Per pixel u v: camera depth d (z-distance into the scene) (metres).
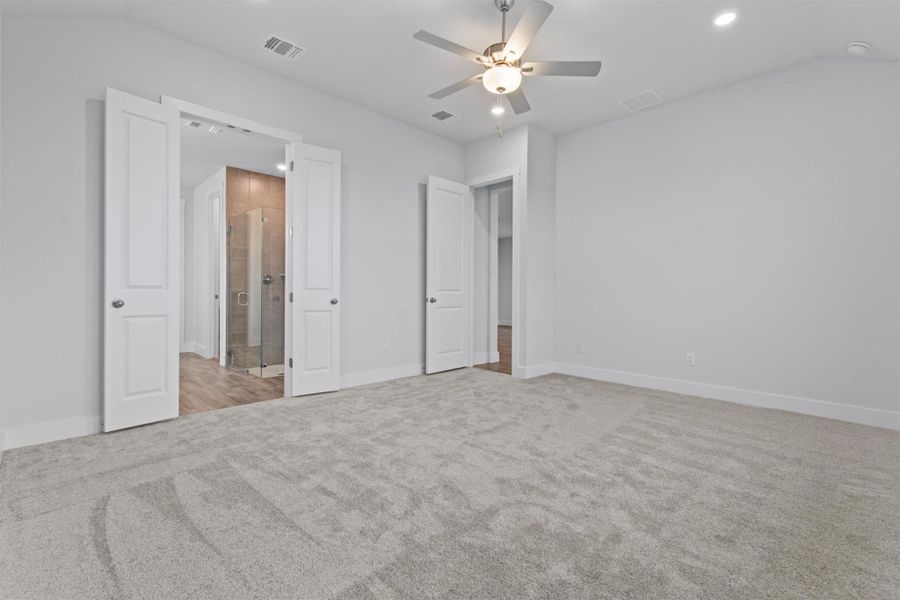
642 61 3.29
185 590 1.29
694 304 3.89
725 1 2.57
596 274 4.61
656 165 4.14
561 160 4.95
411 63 3.41
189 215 6.85
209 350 6.17
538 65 2.58
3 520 1.67
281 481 2.03
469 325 5.25
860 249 3.07
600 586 1.32
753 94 3.54
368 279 4.30
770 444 2.58
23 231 2.47
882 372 2.98
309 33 3.00
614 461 2.30
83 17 2.66
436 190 4.80
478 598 1.27
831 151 3.18
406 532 1.61
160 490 1.93
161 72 2.98
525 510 1.78
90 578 1.34
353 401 3.54
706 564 1.44
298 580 1.34
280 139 3.66
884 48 2.83
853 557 1.48
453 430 2.79
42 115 2.53
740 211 3.62
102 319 2.74
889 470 2.21
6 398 2.42
